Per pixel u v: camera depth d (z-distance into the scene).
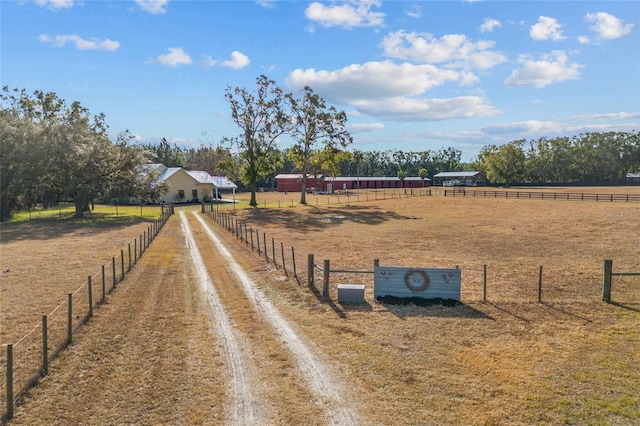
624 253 21.80
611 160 122.75
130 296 14.09
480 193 77.12
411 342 10.22
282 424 6.87
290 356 9.42
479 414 7.12
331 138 62.81
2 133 40.91
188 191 71.44
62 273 17.69
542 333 10.79
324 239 29.17
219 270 18.31
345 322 11.65
